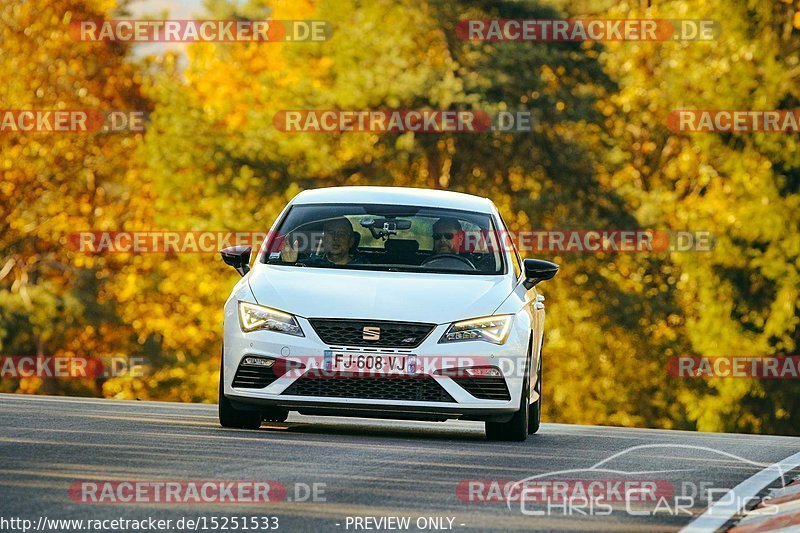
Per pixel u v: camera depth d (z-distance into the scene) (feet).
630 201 435.94
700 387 453.58
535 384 134.51
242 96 460.96
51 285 496.23
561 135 422.82
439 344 115.34
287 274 122.42
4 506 73.20
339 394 115.34
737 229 426.92
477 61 408.67
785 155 427.74
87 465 90.43
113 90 512.63
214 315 463.01
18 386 498.69
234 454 100.32
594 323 434.71
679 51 443.32
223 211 424.87
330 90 420.36
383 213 130.93
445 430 135.74
